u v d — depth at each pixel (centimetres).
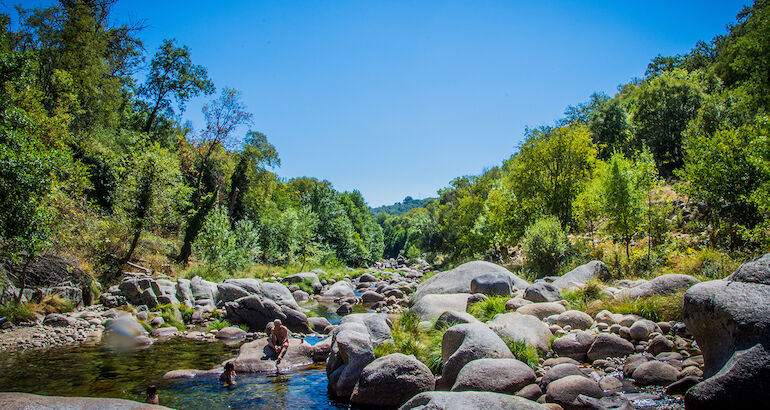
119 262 2145
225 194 4303
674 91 3700
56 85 2852
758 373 451
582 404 586
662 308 934
